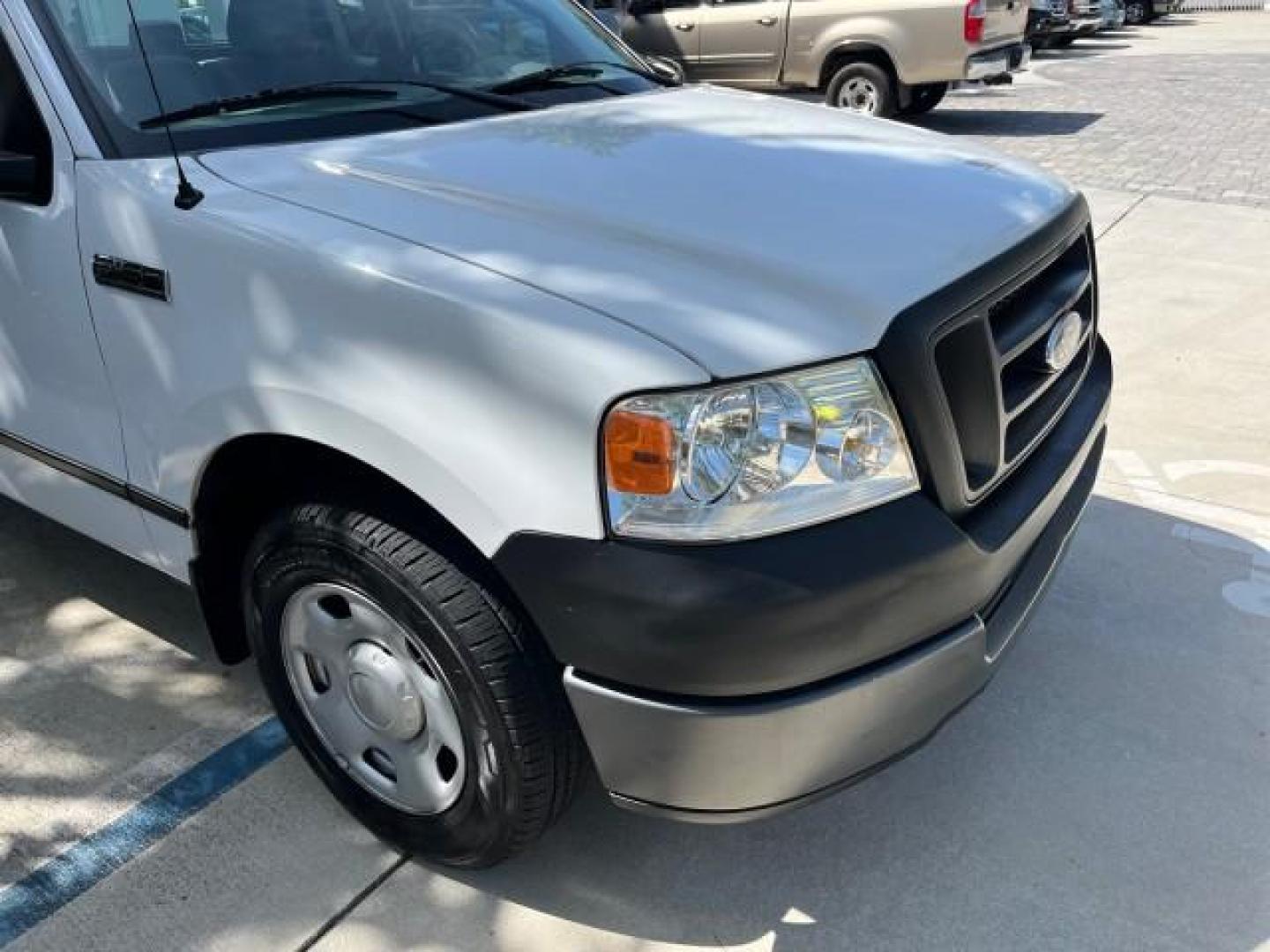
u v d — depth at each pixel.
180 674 2.96
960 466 1.93
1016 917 2.24
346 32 2.82
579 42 3.39
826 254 1.99
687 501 1.71
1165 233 7.20
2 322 2.59
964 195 2.37
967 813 2.50
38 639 3.10
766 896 2.29
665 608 1.69
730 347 1.73
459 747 2.08
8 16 2.43
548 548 1.76
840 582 1.74
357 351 1.91
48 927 2.20
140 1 2.55
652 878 2.33
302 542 2.08
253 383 2.04
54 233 2.37
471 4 3.16
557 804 2.05
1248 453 4.20
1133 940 2.19
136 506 2.49
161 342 2.21
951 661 1.92
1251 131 10.85
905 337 1.84
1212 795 2.55
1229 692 2.89
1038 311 2.28
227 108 2.51
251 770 2.62
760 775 1.82
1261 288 6.09
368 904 2.27
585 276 1.87
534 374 1.75
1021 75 15.86
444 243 1.97
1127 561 3.47
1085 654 3.03
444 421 1.82
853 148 2.61
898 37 10.69
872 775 1.97
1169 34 23.14
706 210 2.13
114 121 2.38
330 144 2.45
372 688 2.18
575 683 1.83
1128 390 4.78
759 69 11.48
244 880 2.32
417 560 1.92
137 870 2.34
